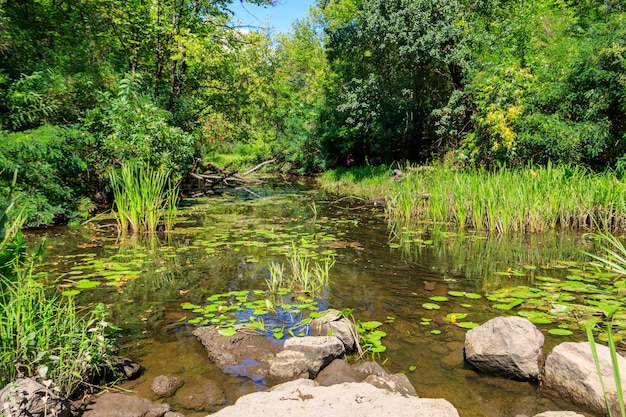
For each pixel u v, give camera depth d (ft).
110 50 37.47
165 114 32.35
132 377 8.28
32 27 31.50
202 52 38.88
